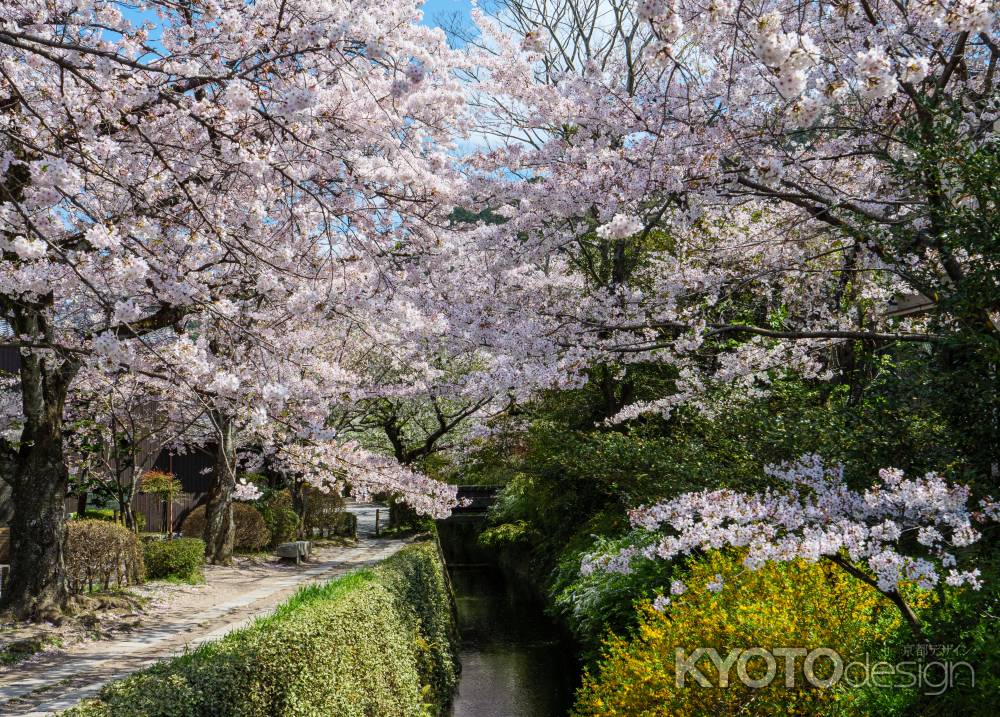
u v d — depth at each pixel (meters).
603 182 7.00
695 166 6.50
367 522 31.83
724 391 9.82
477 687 11.96
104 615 10.10
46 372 9.79
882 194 7.29
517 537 19.62
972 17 4.28
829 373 8.67
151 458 15.61
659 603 4.93
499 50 8.01
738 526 4.01
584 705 7.47
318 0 5.63
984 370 5.75
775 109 6.23
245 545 19.52
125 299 7.20
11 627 8.96
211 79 5.50
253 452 19.83
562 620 14.17
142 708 4.64
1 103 6.36
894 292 8.50
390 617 9.84
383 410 21.98
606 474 11.91
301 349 9.43
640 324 8.02
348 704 7.54
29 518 9.59
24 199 6.31
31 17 6.24
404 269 7.61
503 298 8.58
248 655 6.05
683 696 5.87
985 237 5.26
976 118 6.64
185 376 6.04
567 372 7.84
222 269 8.39
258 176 5.99
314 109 5.29
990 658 4.32
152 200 6.64
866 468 7.02
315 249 7.72
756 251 8.77
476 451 20.59
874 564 3.74
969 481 5.75
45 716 6.23
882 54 3.74
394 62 5.21
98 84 5.55
